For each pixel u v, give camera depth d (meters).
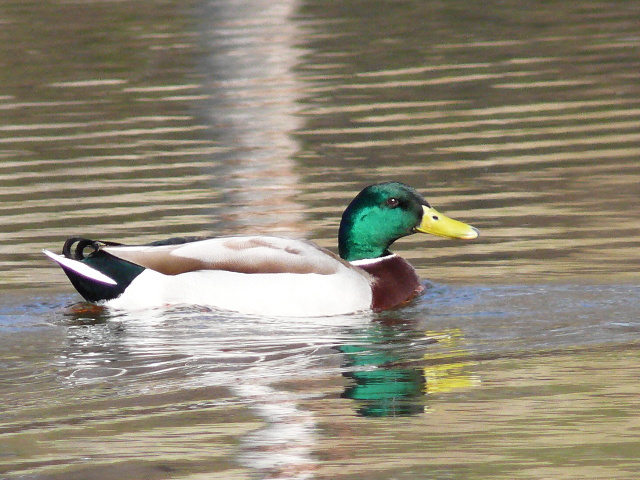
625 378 10.07
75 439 8.99
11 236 15.43
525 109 21.89
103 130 21.14
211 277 12.54
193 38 29.44
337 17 32.00
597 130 20.30
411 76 24.83
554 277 13.52
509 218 15.90
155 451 8.73
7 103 23.52
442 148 19.48
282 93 23.64
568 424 9.09
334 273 12.65
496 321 12.06
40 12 33.34
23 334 11.77
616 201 16.38
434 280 13.73
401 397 9.74
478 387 10.00
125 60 27.05
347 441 8.88
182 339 11.59
